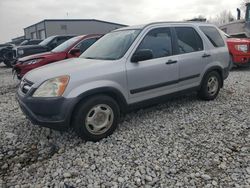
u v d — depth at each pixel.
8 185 3.45
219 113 5.53
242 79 9.04
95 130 4.37
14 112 6.23
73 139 4.57
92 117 4.32
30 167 3.82
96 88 4.28
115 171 3.58
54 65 4.82
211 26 6.45
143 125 5.02
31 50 11.98
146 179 3.38
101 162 3.80
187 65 5.59
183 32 5.71
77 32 45.22
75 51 8.85
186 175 3.42
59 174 3.59
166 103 6.27
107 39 5.61
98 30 46.03
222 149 4.01
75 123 4.25
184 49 5.63
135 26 5.47
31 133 4.94
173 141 4.34
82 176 3.51
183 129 4.80
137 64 4.81
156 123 5.11
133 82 4.76
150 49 5.05
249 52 10.69
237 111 5.63
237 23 13.23
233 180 3.27
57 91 4.06
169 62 5.25
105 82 4.38
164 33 5.38
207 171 3.48
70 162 3.85
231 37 11.74
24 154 4.23
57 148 4.34
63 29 44.69
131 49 4.84
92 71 4.35
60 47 9.43
